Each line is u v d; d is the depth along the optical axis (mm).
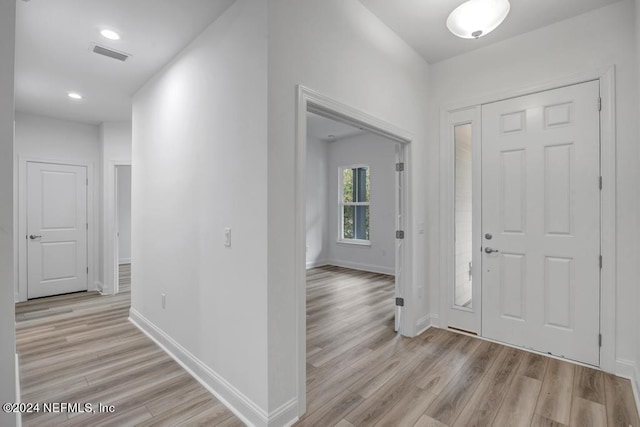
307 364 2518
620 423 1805
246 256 1895
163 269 2906
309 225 6695
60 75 3133
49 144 4578
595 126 2441
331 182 7062
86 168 4910
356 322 3461
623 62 2334
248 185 1877
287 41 1842
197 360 2383
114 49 2668
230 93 2041
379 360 2574
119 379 2332
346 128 5977
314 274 6047
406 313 3068
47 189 4578
